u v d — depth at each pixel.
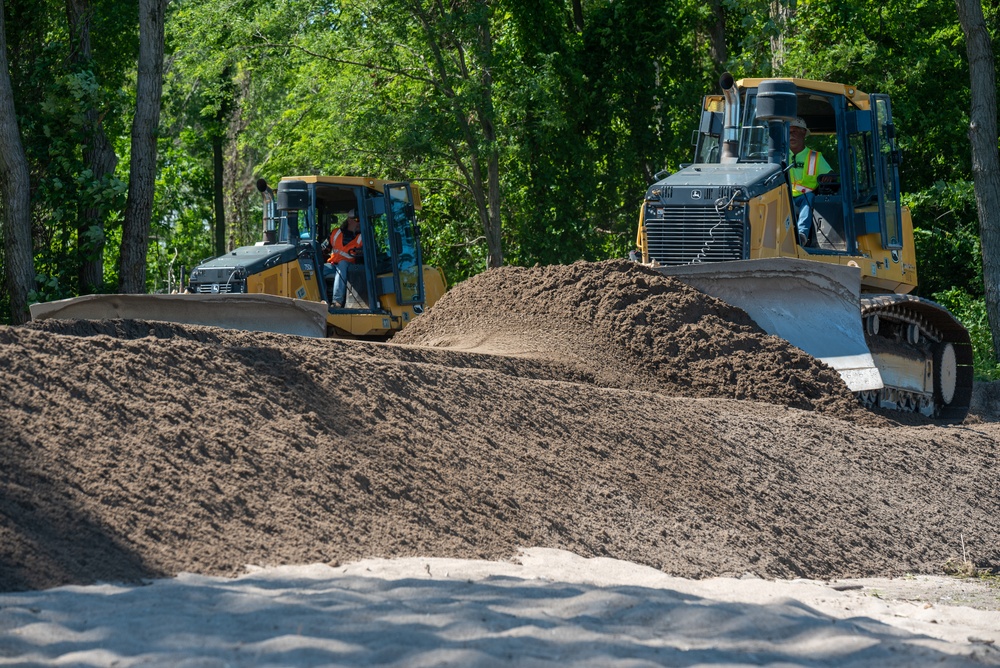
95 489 8.20
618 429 12.39
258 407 10.13
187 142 55.00
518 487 10.47
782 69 37.69
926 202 37.81
